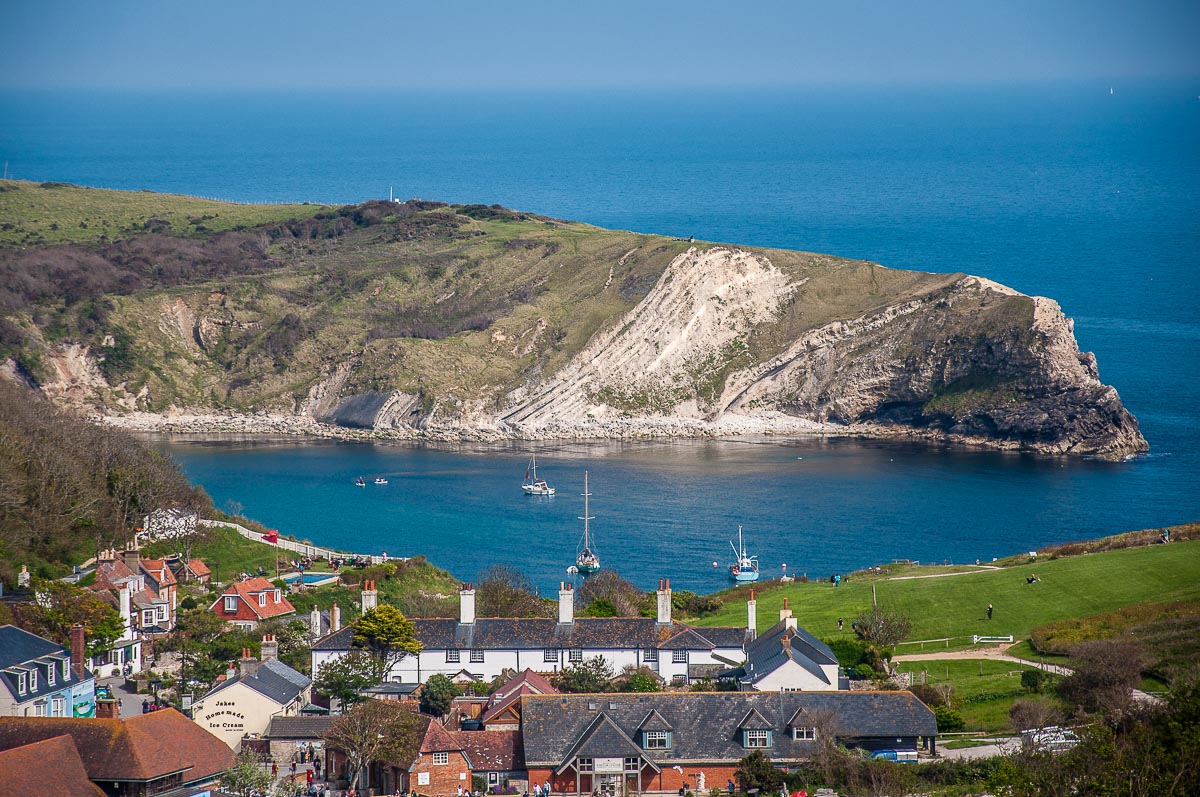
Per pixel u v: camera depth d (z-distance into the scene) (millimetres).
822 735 119500
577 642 144750
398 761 118625
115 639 147000
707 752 120500
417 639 144625
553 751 120125
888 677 146000
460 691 137000
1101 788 100875
